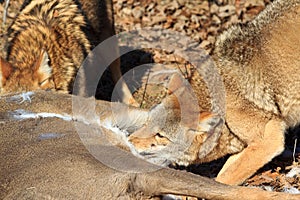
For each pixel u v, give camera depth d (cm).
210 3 2150
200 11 2136
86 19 1752
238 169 1296
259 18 1362
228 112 1329
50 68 1584
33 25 1723
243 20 2061
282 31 1314
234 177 1291
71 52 1670
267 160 1299
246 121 1321
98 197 1018
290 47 1305
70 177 1035
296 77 1311
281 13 1325
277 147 1303
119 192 1023
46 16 1741
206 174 1320
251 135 1320
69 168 1048
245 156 1303
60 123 1184
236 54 1345
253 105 1320
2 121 1170
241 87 1326
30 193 1015
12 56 1645
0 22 1758
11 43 1680
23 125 1163
